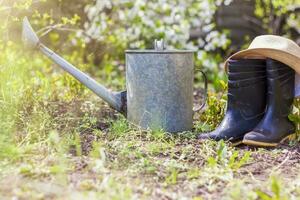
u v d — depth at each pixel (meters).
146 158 2.46
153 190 2.05
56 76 4.13
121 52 5.57
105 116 3.26
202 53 5.23
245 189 2.06
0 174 2.11
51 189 1.94
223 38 5.30
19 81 3.59
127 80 2.91
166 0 5.14
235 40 6.37
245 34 6.38
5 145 2.38
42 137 2.72
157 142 2.72
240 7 6.33
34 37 2.89
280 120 2.79
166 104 2.84
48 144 2.50
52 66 5.06
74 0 4.86
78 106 3.43
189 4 5.19
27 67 4.39
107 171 2.21
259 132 2.74
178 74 2.84
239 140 2.84
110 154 2.48
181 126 2.89
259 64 2.83
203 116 3.21
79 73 2.96
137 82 2.85
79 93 3.80
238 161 2.51
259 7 6.02
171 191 2.07
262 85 2.85
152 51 2.80
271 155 2.62
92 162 2.28
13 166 2.22
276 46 2.75
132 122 2.90
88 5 4.74
